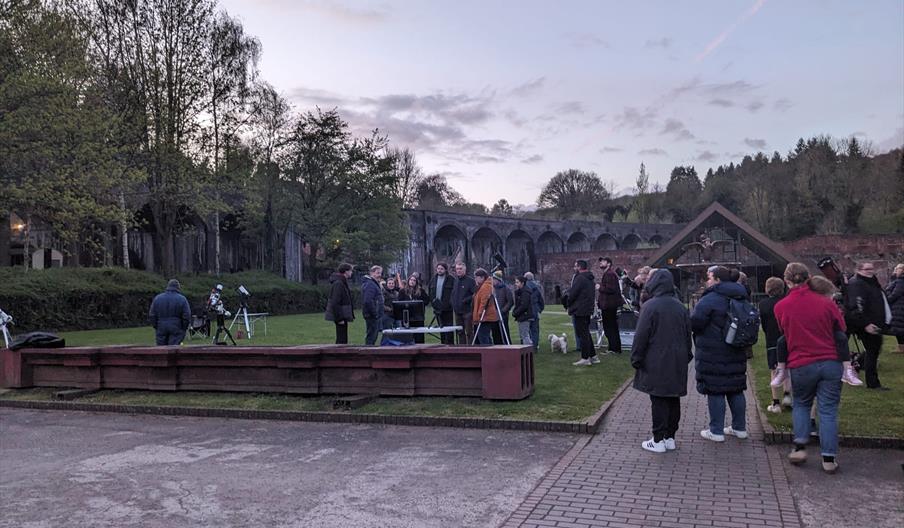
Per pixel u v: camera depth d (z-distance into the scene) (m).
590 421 8.04
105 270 28.06
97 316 25.84
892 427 7.43
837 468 6.25
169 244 37.09
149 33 31.31
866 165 75.69
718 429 7.38
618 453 6.97
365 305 13.40
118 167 25.83
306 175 42.81
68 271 26.95
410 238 56.03
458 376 9.55
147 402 10.41
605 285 14.89
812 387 6.31
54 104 22.53
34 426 9.40
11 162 22.52
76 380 11.70
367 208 44.34
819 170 74.81
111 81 29.69
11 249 40.19
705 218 38.91
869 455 6.73
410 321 13.30
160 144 30.88
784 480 5.96
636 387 7.04
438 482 6.12
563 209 121.88
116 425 9.27
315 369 10.14
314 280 44.81
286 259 47.28
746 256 38.50
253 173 38.62
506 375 9.22
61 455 7.56
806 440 6.40
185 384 10.96
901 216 68.56
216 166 33.94
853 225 70.75
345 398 9.46
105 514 5.43
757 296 36.38
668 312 6.88
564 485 5.93
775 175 79.56
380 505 5.52
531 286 15.50
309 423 8.97
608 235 79.56
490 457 6.95
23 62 22.39
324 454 7.27
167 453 7.52
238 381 10.65
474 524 5.05
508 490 5.84
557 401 9.24
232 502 5.67
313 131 42.25
